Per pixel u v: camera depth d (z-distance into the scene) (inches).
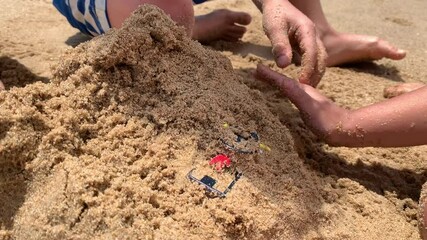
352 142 18.4
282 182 15.1
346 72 26.0
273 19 21.4
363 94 23.8
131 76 15.9
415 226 16.3
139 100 15.6
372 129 17.9
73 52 15.9
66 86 15.4
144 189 13.5
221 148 14.9
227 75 18.1
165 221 13.0
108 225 12.7
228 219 13.2
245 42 27.7
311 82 20.7
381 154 19.8
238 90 17.7
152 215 13.1
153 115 15.1
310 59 20.4
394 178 18.6
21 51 23.9
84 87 15.3
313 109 18.9
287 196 14.8
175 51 17.0
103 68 15.5
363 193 17.1
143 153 14.5
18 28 26.3
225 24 26.8
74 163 14.0
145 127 15.0
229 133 15.3
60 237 12.9
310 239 14.4
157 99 15.7
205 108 15.6
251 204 13.8
